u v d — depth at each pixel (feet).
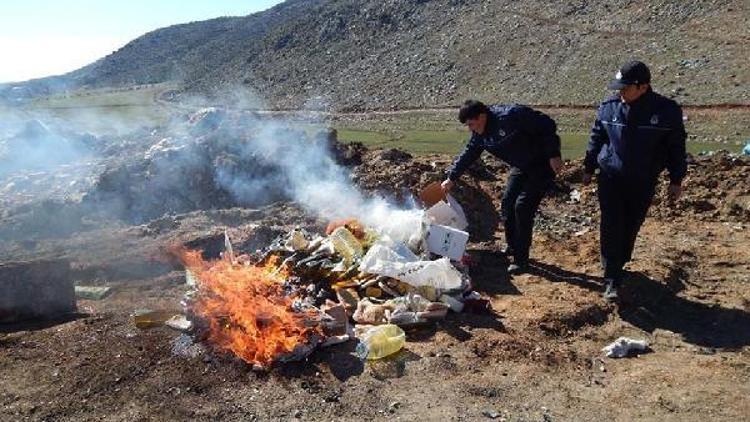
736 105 108.06
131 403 13.76
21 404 13.85
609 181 17.84
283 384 14.23
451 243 19.83
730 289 19.24
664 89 129.18
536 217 27.96
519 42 196.44
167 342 16.17
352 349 15.56
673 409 12.98
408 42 242.37
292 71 276.82
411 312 16.83
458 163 21.45
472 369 14.73
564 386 14.05
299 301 16.72
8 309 17.88
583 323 17.19
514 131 19.76
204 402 13.70
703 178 31.42
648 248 22.94
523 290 19.47
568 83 158.40
